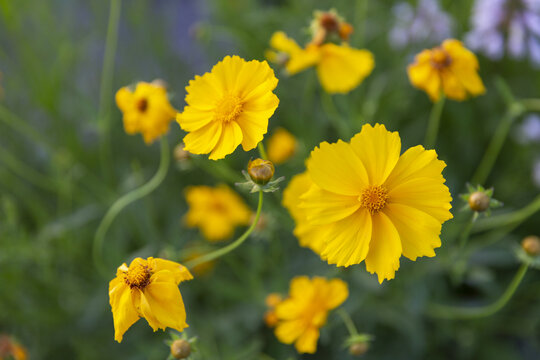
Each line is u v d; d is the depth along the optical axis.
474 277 0.58
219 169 0.53
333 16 0.53
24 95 0.79
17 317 0.61
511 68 0.75
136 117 0.49
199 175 0.78
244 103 0.41
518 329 0.65
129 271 0.41
